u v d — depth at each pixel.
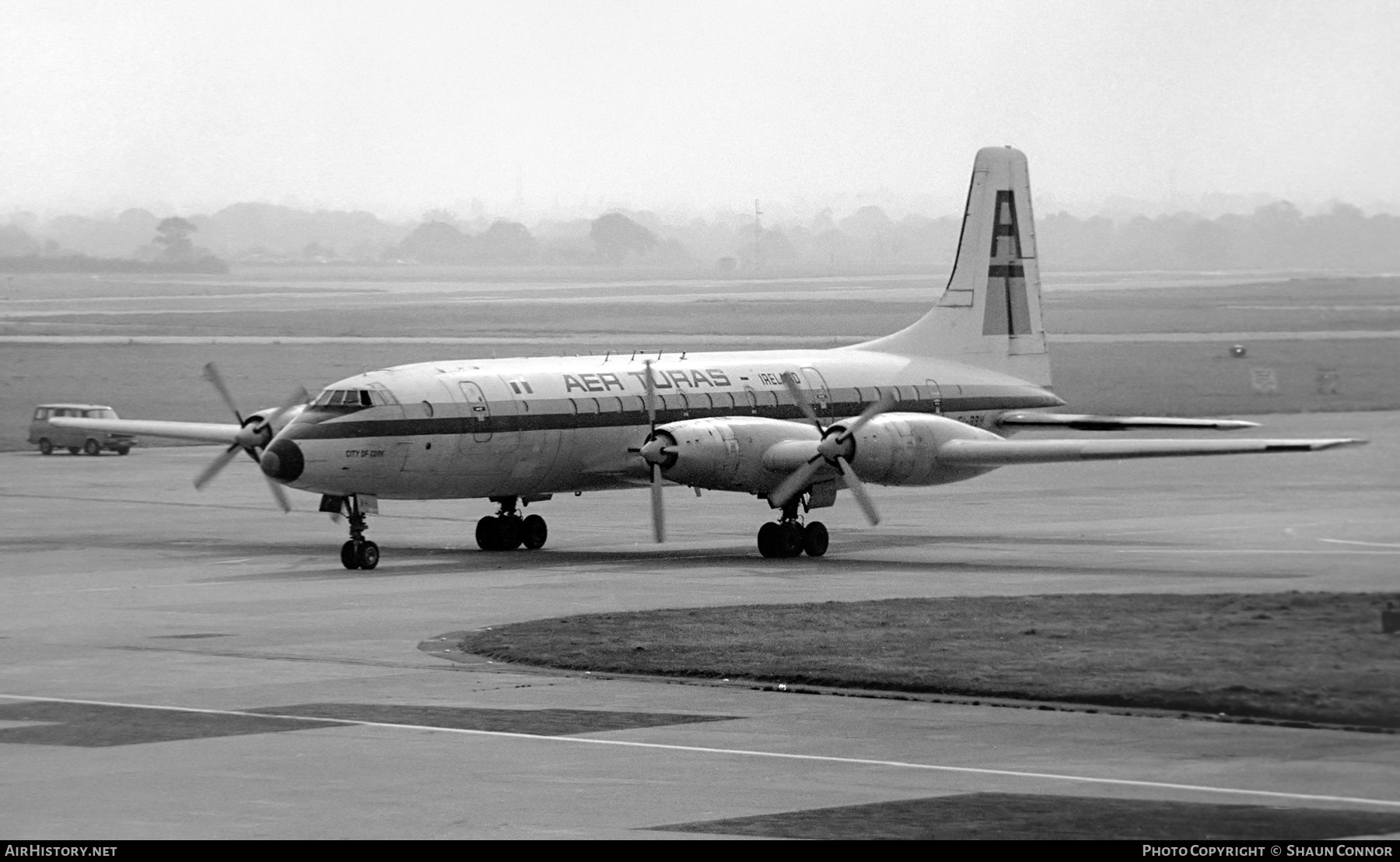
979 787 63.97
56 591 130.62
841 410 179.75
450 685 88.06
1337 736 72.06
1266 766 66.56
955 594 124.31
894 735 74.19
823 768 67.75
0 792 64.31
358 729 76.19
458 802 62.56
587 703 82.94
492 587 131.75
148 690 86.69
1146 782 64.31
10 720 78.69
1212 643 94.69
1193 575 134.38
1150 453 145.75
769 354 182.88
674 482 154.25
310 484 145.12
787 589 128.88
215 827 59.06
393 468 148.38
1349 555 147.25
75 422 193.00
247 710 80.94
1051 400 196.38
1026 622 105.88
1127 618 106.44
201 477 164.50
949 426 157.50
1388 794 61.97
